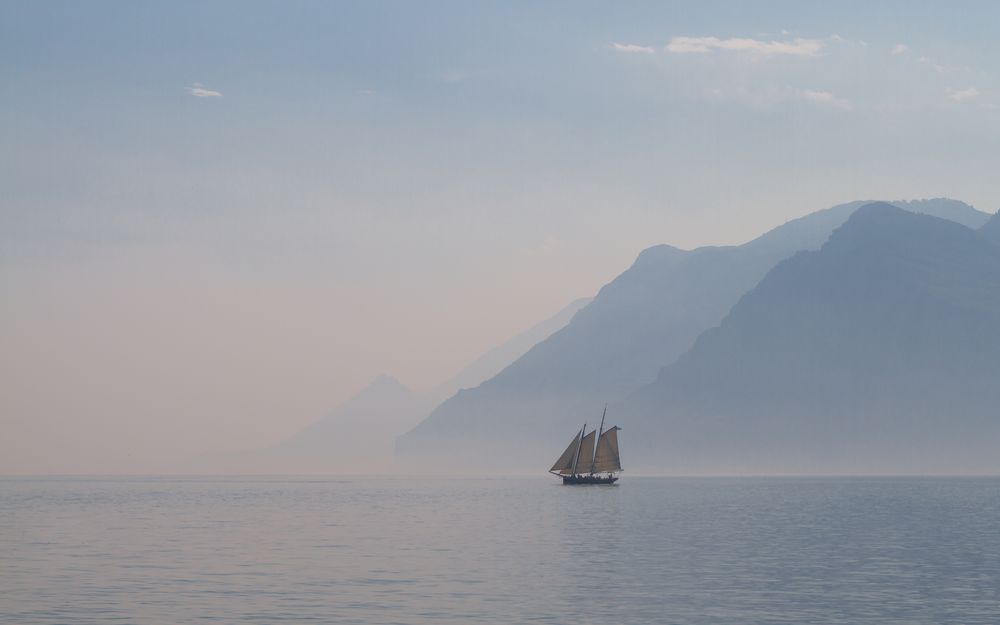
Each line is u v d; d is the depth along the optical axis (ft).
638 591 233.35
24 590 237.25
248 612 208.23
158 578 256.32
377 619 200.75
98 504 655.76
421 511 554.87
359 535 382.63
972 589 237.25
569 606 214.28
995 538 364.58
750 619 201.16
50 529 418.72
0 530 413.18
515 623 196.65
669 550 321.73
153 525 442.91
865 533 386.52
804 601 220.64
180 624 196.85
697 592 232.12
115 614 207.00
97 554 313.53
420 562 288.92
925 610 210.59
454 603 217.56
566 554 310.04
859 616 204.03
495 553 313.32
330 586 241.76
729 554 309.63
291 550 323.98
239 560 295.28
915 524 438.40
